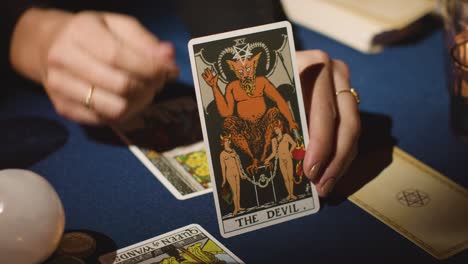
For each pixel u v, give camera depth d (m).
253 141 1.04
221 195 1.03
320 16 1.65
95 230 1.06
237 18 1.37
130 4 1.87
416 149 1.25
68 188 1.17
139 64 1.24
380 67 1.53
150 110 1.39
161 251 1.00
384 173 1.17
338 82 1.17
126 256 0.99
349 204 1.09
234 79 1.03
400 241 1.00
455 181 1.15
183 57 1.57
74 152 1.28
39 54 1.44
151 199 1.13
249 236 1.03
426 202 1.09
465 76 1.20
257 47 1.04
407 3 1.66
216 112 1.03
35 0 1.60
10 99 1.48
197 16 1.41
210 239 1.02
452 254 0.98
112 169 1.22
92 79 1.24
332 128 1.07
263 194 1.05
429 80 1.47
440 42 1.62
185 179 1.18
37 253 0.92
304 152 1.06
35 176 0.96
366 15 1.62
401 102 1.40
